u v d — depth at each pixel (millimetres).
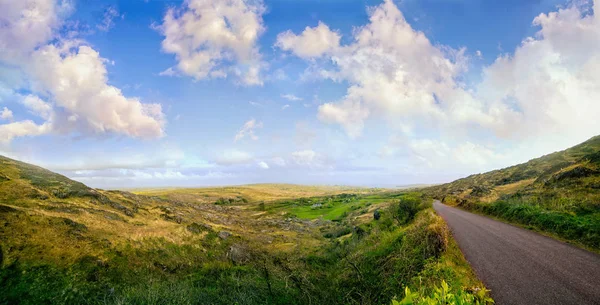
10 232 22406
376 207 61375
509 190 43938
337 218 74062
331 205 113750
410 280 9719
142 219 38625
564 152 59719
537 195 23219
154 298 15797
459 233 15555
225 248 33656
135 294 17000
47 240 23406
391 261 12836
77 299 19250
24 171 39312
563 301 6570
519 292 7188
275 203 148000
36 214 25906
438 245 11414
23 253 21141
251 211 118125
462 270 9070
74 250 23609
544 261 9578
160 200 62250
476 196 46094
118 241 27594
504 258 10250
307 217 85125
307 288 13352
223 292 16328
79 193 38625
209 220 55219
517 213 19188
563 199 17422
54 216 27188
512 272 8672
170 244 31062
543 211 16734
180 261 28062
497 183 60812
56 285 19688
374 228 26469
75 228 26812
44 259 21406
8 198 30188
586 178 21766
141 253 27203
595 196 16344
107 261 23953
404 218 25750
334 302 11992
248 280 16391
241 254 31406
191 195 179875
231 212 105812
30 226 24078
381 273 12234
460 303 3152
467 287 7484
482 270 9008
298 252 28422
